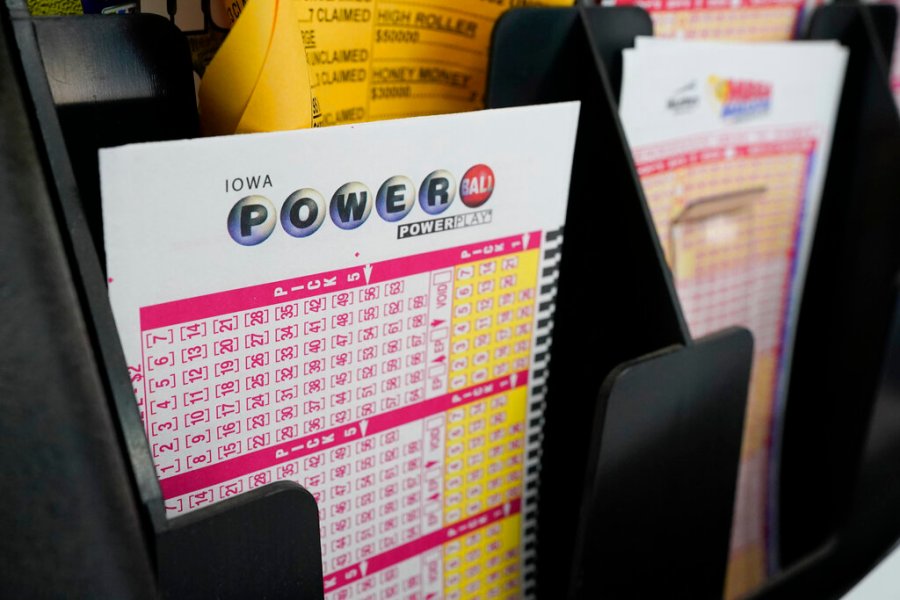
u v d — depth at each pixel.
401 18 0.41
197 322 0.31
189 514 0.27
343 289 0.34
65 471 0.26
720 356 0.41
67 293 0.27
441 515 0.41
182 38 0.35
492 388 0.41
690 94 0.54
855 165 0.64
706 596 0.48
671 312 0.41
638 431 0.39
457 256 0.37
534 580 0.48
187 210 0.29
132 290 0.29
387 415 0.37
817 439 0.68
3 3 0.27
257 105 0.33
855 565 0.67
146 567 0.27
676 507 0.43
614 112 0.42
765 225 0.64
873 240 0.63
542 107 0.37
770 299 0.66
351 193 0.32
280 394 0.34
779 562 0.73
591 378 0.47
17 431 0.26
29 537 0.26
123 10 0.36
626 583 0.42
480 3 0.44
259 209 0.30
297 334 0.33
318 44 0.38
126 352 0.29
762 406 0.68
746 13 0.61
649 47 0.51
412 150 0.33
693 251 0.59
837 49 0.63
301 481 0.36
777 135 0.61
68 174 0.27
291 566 0.30
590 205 0.44
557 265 0.41
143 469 0.27
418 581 0.42
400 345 0.37
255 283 0.31
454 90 0.46
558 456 0.46
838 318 0.66
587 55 0.43
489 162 0.36
